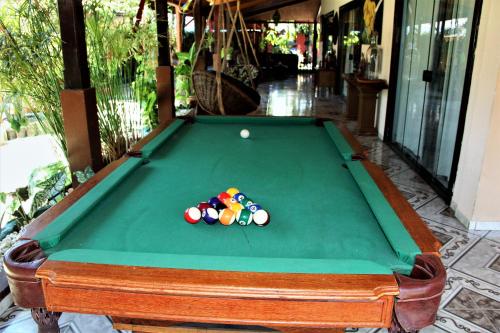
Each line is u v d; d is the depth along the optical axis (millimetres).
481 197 3180
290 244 1474
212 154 2600
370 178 2020
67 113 2861
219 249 1440
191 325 1646
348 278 1186
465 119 3439
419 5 4879
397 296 1151
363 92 6238
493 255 2865
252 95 5109
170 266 1241
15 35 3053
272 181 2123
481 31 3227
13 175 4539
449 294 2416
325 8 13031
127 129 4656
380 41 6449
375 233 1548
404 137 5379
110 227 1586
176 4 8422
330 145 2818
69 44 2787
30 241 1396
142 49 4703
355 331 2092
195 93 5215
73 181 2977
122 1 5488
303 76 16406
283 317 1176
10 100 3232
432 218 3467
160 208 1766
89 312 1233
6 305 2227
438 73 4273
